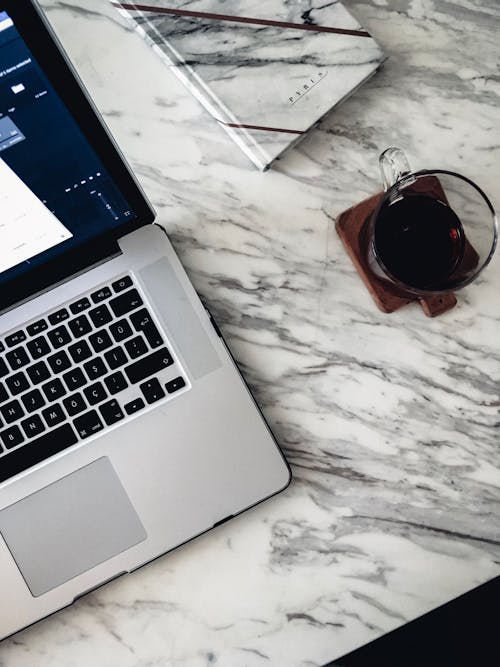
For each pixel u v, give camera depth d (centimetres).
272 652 65
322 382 67
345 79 66
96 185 54
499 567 65
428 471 66
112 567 64
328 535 66
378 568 65
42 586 65
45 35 43
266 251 69
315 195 69
